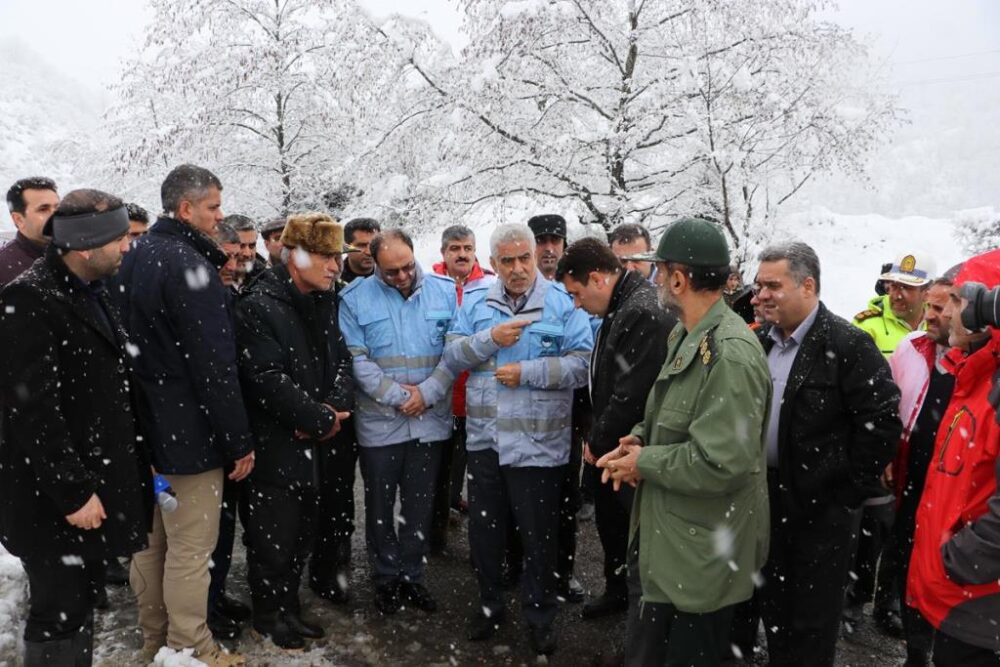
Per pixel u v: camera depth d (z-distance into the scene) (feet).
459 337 11.24
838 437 8.68
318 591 11.96
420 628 11.18
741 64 33.04
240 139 42.22
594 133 33.86
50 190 11.45
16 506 7.61
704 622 7.43
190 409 9.20
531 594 10.55
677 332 8.15
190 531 9.40
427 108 35.73
